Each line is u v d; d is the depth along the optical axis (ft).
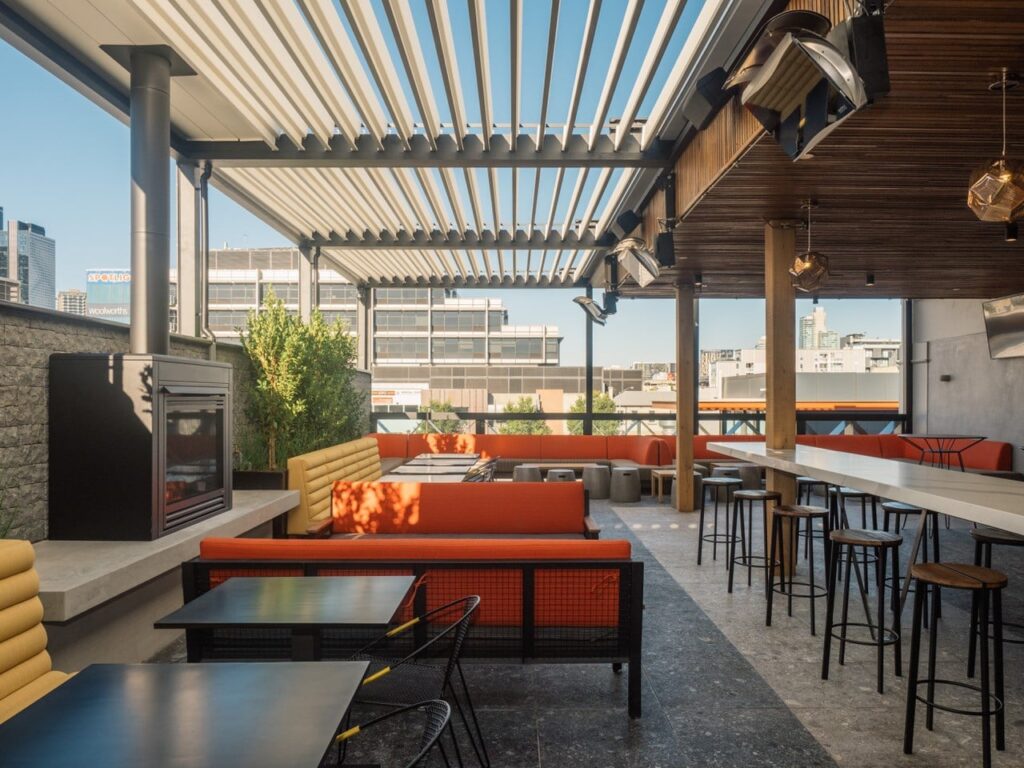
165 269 13.64
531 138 17.52
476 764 8.52
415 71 13.28
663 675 11.40
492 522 15.34
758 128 12.01
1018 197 10.32
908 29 8.65
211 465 14.76
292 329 21.65
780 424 18.13
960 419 35.06
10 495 11.35
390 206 23.72
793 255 18.26
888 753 8.87
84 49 13.16
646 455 32.99
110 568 10.30
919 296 33.58
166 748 4.51
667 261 18.13
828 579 11.51
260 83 14.52
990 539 11.60
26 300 12.94
